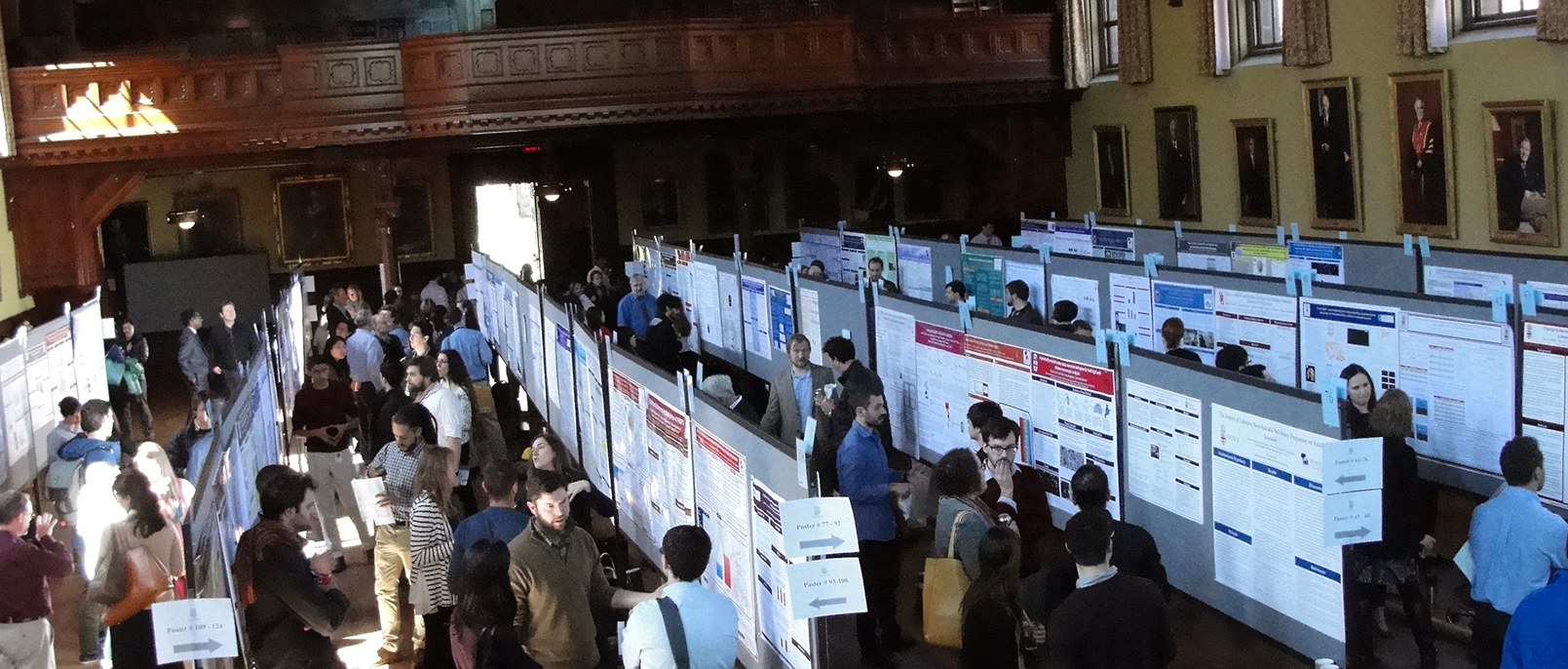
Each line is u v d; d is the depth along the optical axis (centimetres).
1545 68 1611
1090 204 2527
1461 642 831
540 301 1296
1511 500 702
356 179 2655
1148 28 2303
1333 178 1952
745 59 2261
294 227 2631
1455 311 966
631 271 2061
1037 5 2605
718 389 977
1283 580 724
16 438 1341
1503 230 1700
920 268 1675
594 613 739
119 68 2155
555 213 2750
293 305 1825
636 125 2327
